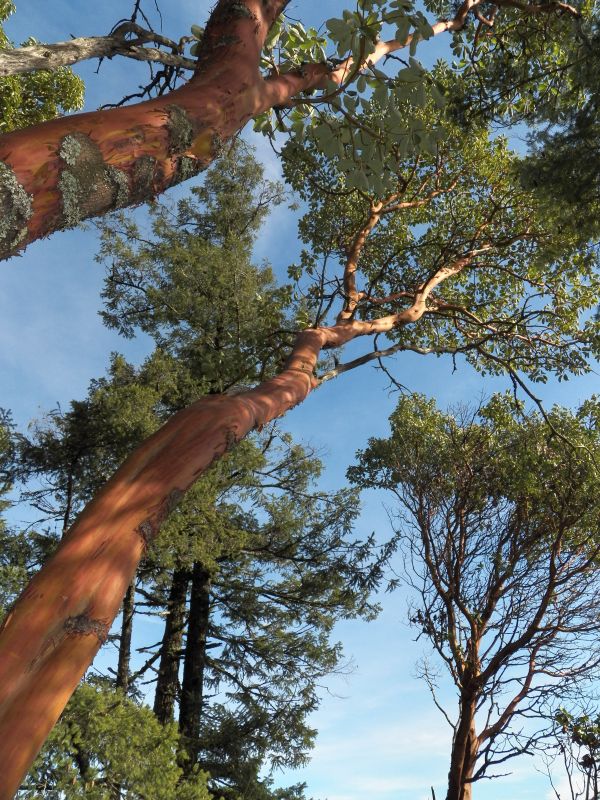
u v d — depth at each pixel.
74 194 1.46
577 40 6.52
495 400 12.39
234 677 14.11
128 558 1.53
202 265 13.12
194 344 13.20
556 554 10.60
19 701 1.26
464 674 10.23
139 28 3.06
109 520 1.58
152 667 13.52
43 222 1.43
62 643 1.34
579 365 10.33
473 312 10.84
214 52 2.25
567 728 8.48
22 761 1.21
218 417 2.01
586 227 7.20
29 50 2.76
